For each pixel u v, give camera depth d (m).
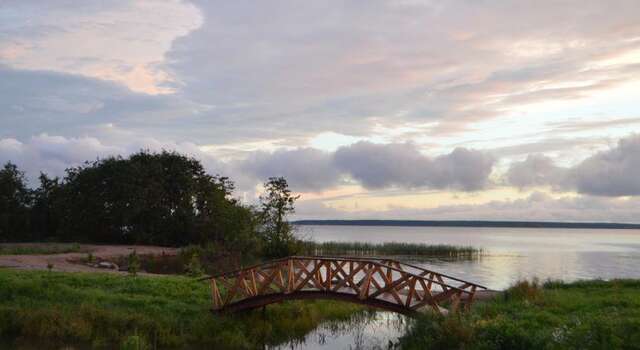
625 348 10.30
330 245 57.56
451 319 12.78
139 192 47.69
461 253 58.06
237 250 41.00
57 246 37.84
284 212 43.97
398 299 14.94
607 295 17.44
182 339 15.48
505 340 11.39
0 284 18.23
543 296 16.66
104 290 19.34
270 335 16.48
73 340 15.12
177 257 36.75
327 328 17.88
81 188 51.28
